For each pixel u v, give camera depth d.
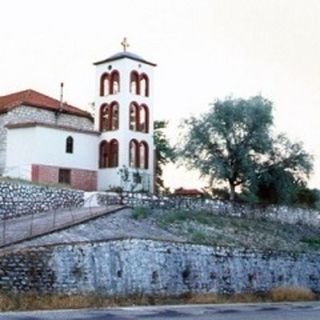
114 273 32.44
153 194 50.06
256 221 52.91
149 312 25.59
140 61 63.78
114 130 61.78
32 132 56.00
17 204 43.25
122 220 40.25
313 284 45.41
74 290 30.27
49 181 55.88
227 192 60.28
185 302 32.03
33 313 23.50
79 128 61.53
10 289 28.03
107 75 63.72
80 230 35.50
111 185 60.31
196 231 42.66
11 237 32.69
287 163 60.09
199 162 59.81
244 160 58.53
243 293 38.41
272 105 60.94
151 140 63.97
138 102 63.25
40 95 66.88
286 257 43.66
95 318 22.55
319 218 60.97
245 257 40.34
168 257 35.53
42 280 29.22
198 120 60.97
